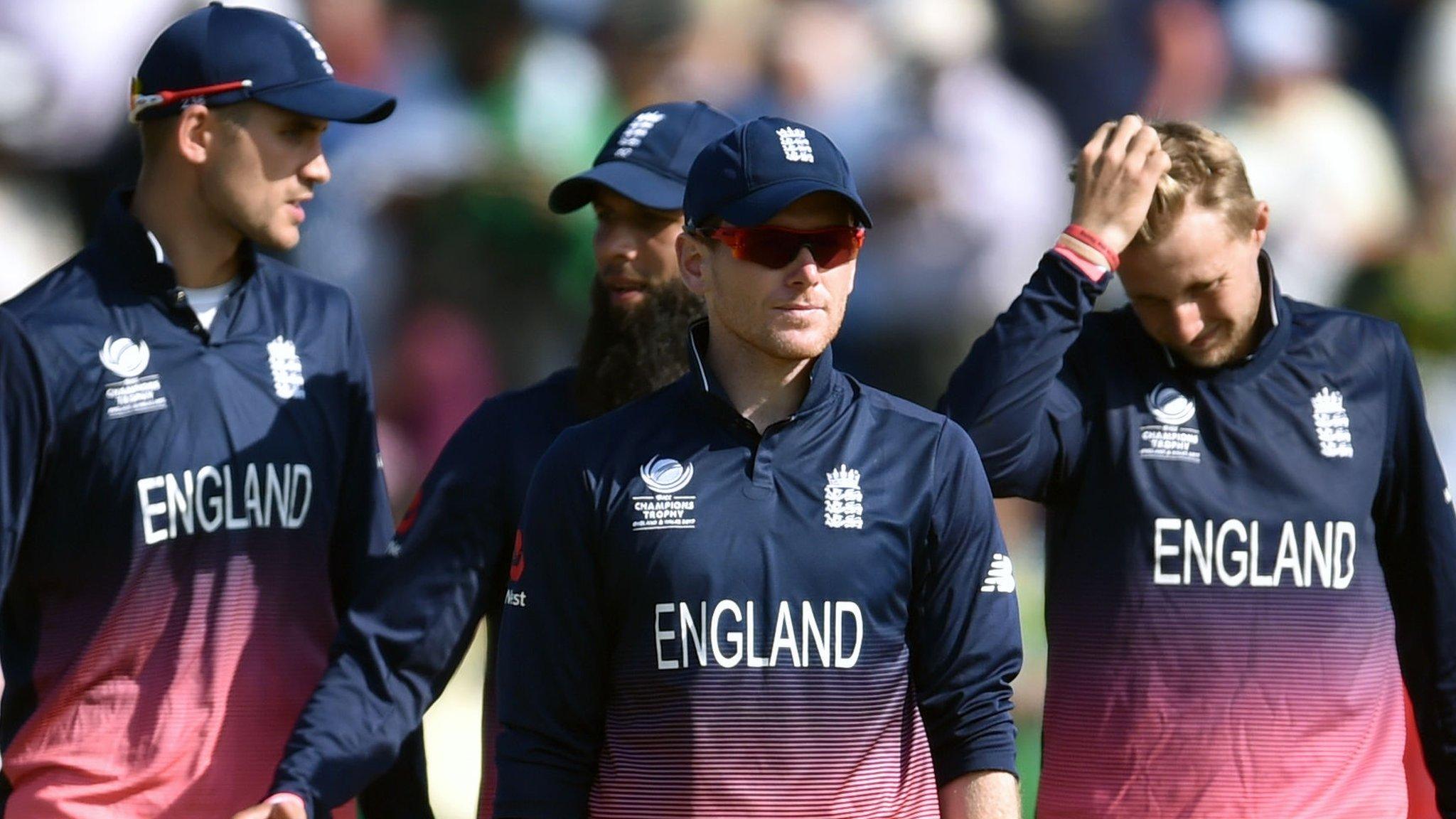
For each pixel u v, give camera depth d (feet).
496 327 103.04
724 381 41.06
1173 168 47.24
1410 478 48.98
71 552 48.21
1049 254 47.16
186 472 48.60
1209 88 123.34
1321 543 47.70
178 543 48.60
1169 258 46.85
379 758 47.55
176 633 48.62
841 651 39.93
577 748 40.83
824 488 40.29
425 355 101.40
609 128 110.01
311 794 45.98
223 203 49.37
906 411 41.42
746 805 39.68
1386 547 49.47
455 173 103.86
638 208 49.57
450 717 85.71
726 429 40.68
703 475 40.29
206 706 48.85
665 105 51.60
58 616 48.60
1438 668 48.98
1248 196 47.83
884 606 40.24
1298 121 122.31
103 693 48.49
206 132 49.06
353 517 51.98
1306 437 48.06
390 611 48.24
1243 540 47.60
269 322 50.78
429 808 52.75
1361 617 47.93
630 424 41.09
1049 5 120.47
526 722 40.83
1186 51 122.62
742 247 39.37
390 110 50.42
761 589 39.81
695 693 39.70
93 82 101.76
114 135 102.68
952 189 109.60
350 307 52.70
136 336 48.67
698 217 40.29
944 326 107.86
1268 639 47.44
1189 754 47.19
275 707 49.67
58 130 101.40
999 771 40.27
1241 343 48.75
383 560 49.16
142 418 48.34
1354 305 116.78
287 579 50.03
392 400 101.30
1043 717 49.98
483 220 102.99
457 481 48.62
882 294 107.76
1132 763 47.50
